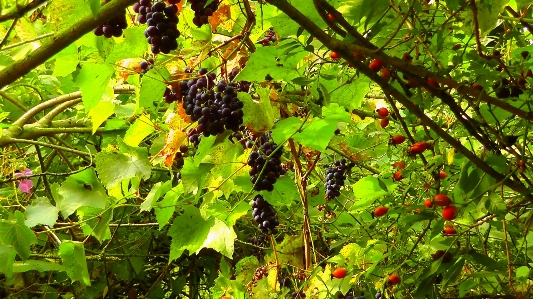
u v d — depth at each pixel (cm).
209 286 291
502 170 148
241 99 162
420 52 163
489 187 146
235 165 180
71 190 201
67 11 140
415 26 158
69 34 132
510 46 160
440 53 158
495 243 187
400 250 172
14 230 202
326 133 159
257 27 175
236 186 186
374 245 178
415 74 146
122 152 196
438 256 161
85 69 152
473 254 159
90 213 207
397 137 168
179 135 174
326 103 154
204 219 193
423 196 168
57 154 261
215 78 159
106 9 132
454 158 162
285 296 196
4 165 249
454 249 164
